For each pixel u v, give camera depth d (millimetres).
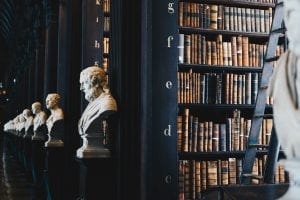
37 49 9141
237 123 3941
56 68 6922
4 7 20359
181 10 3951
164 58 3014
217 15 4059
